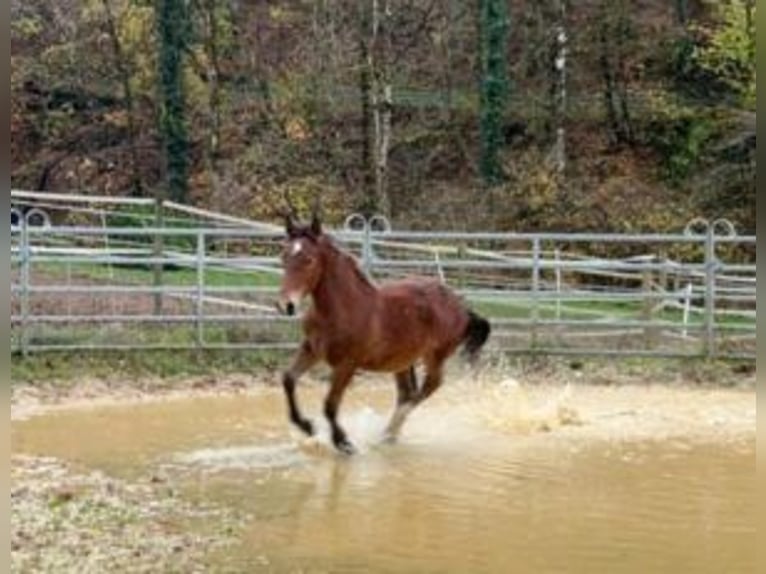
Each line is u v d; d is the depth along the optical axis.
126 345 14.12
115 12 30.12
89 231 13.79
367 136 29.20
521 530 7.77
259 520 7.89
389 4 29.62
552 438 11.09
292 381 10.23
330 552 7.18
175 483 8.95
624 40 32.19
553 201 27.73
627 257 25.16
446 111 31.31
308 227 10.02
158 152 29.91
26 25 29.89
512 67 32.00
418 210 28.52
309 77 30.16
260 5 31.67
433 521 7.96
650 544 7.48
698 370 14.78
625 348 15.62
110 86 30.80
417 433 11.27
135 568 6.69
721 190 28.17
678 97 31.44
